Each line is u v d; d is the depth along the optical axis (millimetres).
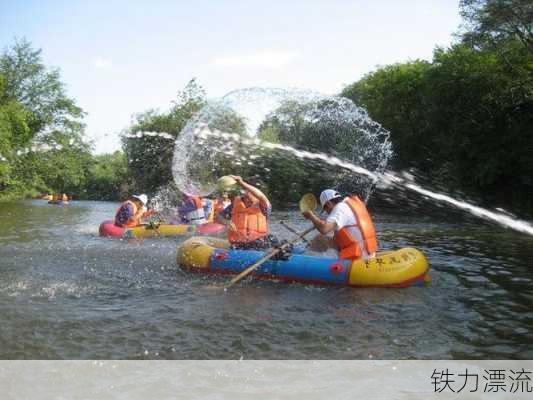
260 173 18594
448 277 6770
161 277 6676
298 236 6680
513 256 8625
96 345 4211
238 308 5242
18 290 5949
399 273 6035
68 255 8445
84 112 38312
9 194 36750
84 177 41219
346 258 6285
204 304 5391
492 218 17266
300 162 17656
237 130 10938
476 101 19953
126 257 8227
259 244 6969
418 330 4625
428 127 23156
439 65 22594
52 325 4668
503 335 4512
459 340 4387
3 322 4738
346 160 17109
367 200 19109
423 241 10859
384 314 5074
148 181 27844
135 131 27891
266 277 6434
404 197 20906
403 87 24891
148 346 4195
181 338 4375
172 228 11109
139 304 5391
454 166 21453
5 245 9805
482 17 19828
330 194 6684
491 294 5879
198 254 6883
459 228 13758
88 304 5379
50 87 36844
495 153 19406
